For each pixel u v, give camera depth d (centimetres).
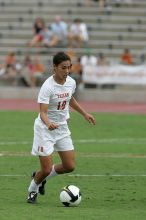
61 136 2889
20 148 4872
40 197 3116
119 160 4422
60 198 2897
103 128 6134
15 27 10662
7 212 2711
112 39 10250
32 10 11050
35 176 2934
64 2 11169
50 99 2844
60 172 2939
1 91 9006
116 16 10719
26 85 9075
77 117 7019
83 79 8862
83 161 4344
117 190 3325
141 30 10431
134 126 6306
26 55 9356
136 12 10806
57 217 2606
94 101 8744
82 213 2702
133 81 8862
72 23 10525
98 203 2967
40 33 9938
